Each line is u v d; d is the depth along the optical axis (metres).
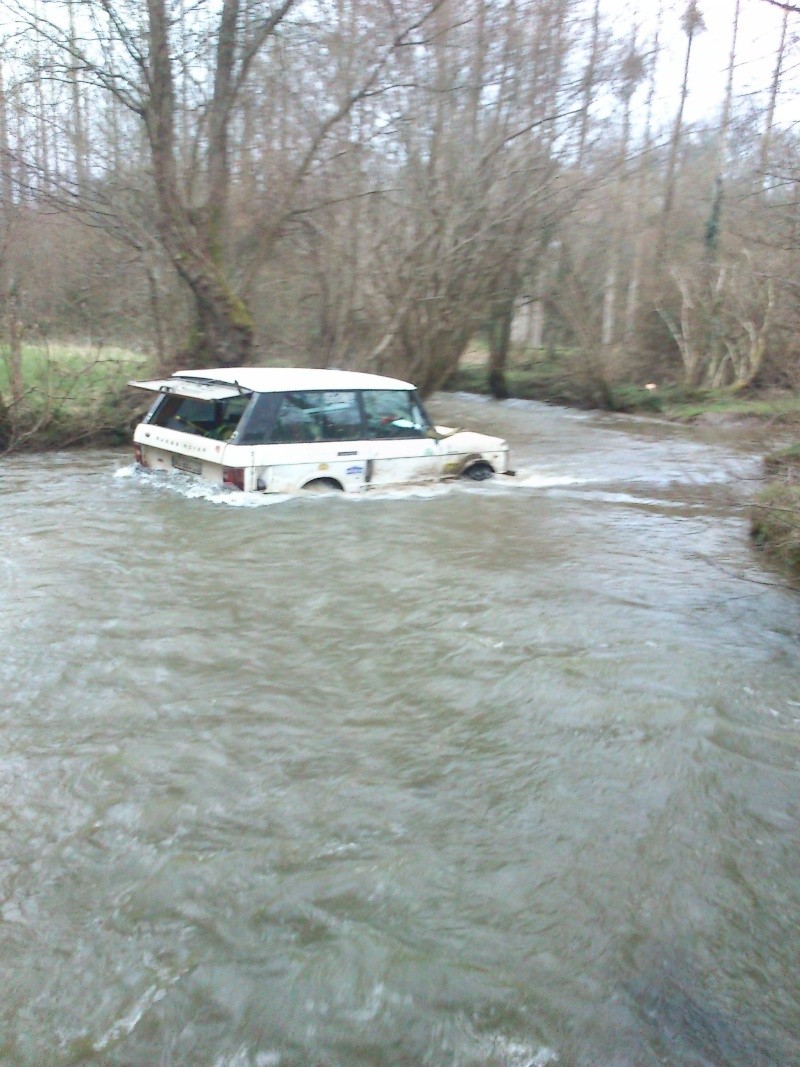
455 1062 2.80
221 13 14.25
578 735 4.78
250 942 3.26
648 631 6.33
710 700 5.22
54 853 3.70
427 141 17.41
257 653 5.72
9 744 4.50
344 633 6.07
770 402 15.85
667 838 3.91
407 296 17.20
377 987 3.07
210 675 5.38
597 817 4.05
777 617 6.82
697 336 26.31
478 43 17.17
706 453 15.65
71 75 14.18
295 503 9.07
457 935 3.32
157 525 8.30
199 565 7.32
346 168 16.67
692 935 3.35
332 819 3.99
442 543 8.18
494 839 3.88
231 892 3.50
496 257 18.48
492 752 4.59
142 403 14.18
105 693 5.09
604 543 8.62
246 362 14.88
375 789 4.23
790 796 4.26
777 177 9.31
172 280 15.74
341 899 3.48
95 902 3.43
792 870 3.74
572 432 19.19
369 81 15.16
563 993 3.07
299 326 18.02
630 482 12.12
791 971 3.20
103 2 13.39
